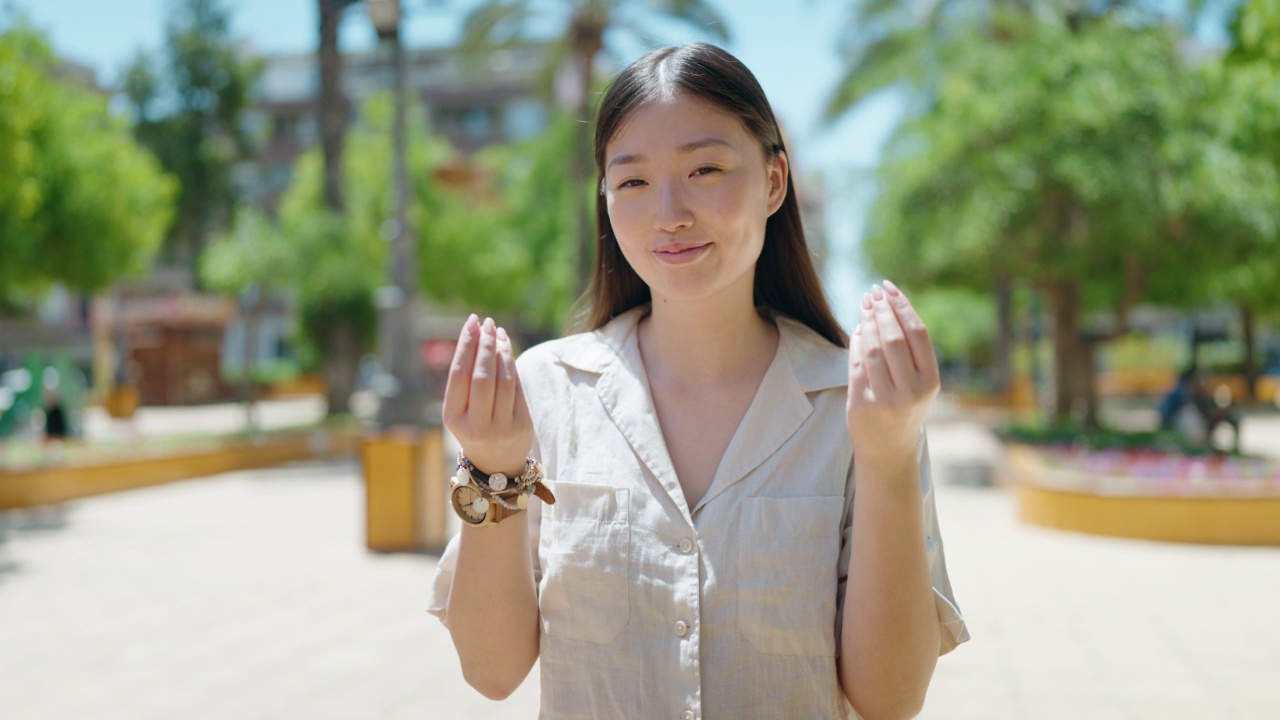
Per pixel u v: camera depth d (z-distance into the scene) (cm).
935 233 1152
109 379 2856
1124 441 1149
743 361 138
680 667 124
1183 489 775
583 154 1922
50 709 412
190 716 402
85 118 1616
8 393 1834
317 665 469
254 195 4606
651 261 129
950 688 432
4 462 1095
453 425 123
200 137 3678
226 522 936
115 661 479
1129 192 1013
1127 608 570
